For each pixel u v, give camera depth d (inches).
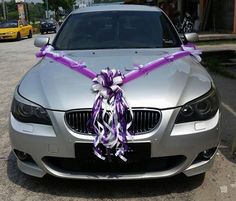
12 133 136.5
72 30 193.0
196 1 908.6
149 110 125.9
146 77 138.9
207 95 135.3
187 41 195.9
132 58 160.7
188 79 140.7
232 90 295.0
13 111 139.3
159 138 125.6
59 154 128.7
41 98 133.4
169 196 137.1
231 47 567.2
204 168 135.7
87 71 144.5
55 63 160.7
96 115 125.0
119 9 203.6
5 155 176.7
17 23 1072.2
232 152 170.2
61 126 127.0
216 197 136.6
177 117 127.9
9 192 143.2
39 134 129.3
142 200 134.9
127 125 125.0
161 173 130.0
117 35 186.9
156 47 180.5
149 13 201.0
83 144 126.0
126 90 130.3
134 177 129.1
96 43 184.2
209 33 749.9
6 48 774.5
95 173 130.8
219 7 802.8
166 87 132.4
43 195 139.8
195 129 129.1
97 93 129.3
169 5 902.4
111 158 126.4
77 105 126.9
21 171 148.3
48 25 1487.5
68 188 143.0
